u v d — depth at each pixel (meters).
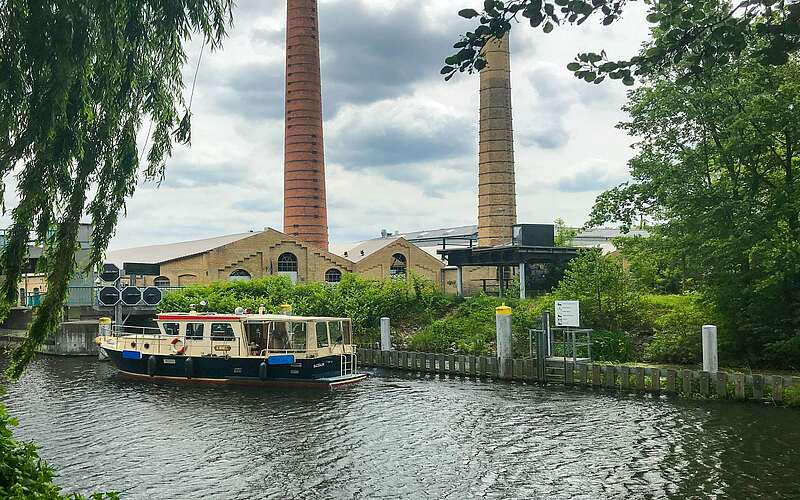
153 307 49.53
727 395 27.00
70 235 8.97
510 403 27.78
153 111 10.03
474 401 28.41
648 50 7.06
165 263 60.56
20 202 8.36
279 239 63.34
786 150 30.61
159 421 25.16
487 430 23.11
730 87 29.64
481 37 6.65
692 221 31.00
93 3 8.49
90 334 46.50
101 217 9.55
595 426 23.23
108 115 9.19
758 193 30.75
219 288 53.38
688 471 17.98
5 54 7.83
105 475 18.44
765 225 28.95
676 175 31.77
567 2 6.40
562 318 32.53
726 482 17.02
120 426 24.34
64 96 7.95
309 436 22.72
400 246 70.44
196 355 34.09
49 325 9.17
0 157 8.09
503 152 65.31
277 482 17.83
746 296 31.58
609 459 19.28
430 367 37.41
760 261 28.56
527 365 33.28
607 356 35.25
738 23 6.68
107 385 33.47
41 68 7.92
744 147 28.77
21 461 8.92
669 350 33.97
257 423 24.75
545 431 22.75
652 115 32.88
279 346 33.62
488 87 65.88
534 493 16.69
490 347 40.00
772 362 31.36
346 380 33.53
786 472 17.66
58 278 9.06
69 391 31.73
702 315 33.09
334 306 48.28
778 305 30.81
